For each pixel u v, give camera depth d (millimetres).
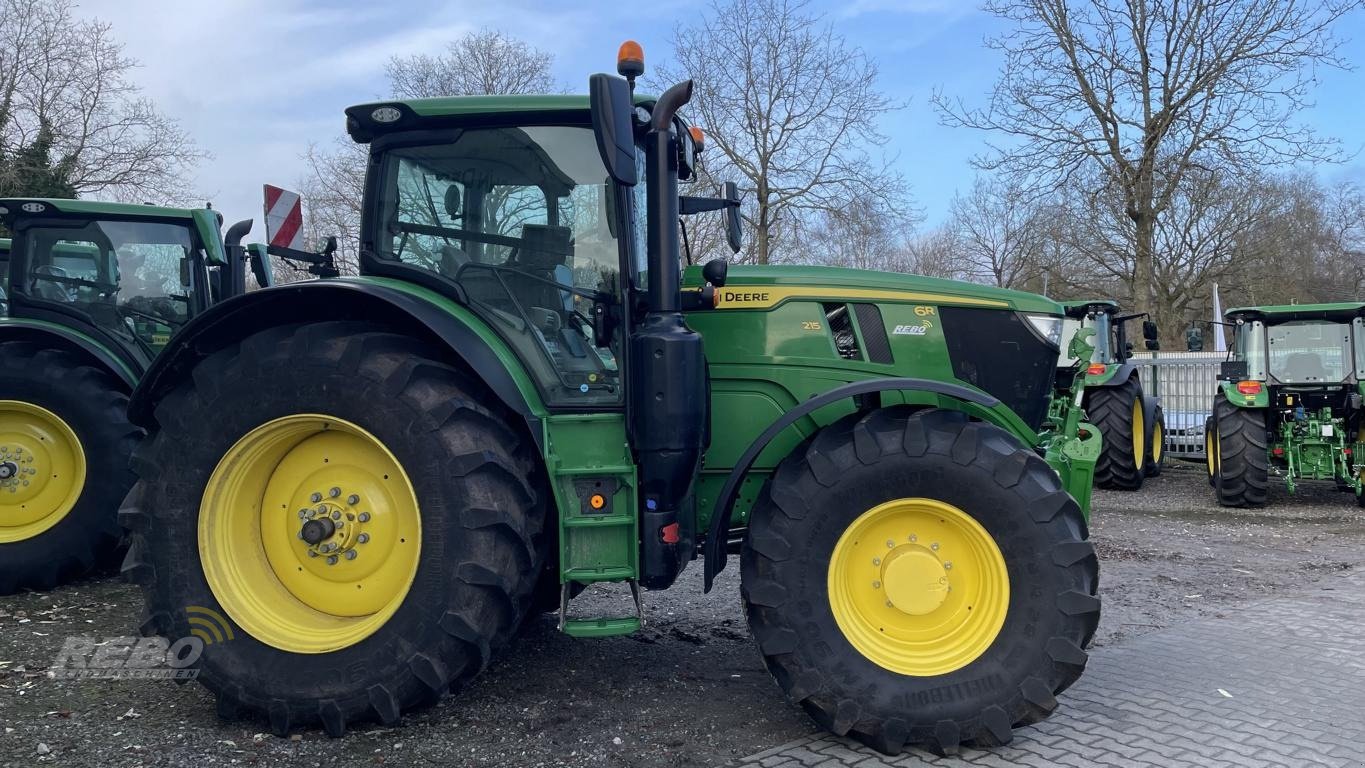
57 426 5586
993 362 4070
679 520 3557
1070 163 22109
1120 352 10781
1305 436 9148
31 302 5973
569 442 3537
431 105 3727
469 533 3348
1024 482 3344
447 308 3607
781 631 3355
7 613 5051
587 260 3707
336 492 3613
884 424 3475
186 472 3539
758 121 20969
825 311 3988
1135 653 4488
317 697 3395
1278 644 4633
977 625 3404
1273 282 30172
